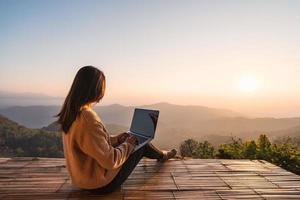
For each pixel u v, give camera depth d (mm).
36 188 2584
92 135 2027
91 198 2324
